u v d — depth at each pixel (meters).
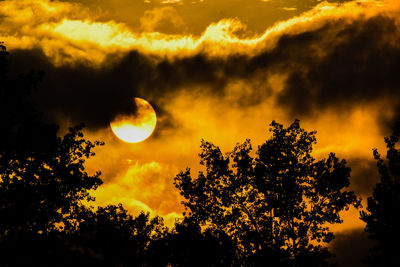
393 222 57.78
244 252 61.72
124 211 53.62
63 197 53.94
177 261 50.28
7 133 50.59
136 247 41.50
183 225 53.59
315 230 64.81
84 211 54.00
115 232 39.62
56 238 40.88
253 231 62.38
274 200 64.06
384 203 58.69
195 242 51.72
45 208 52.09
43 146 52.34
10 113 51.25
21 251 39.38
